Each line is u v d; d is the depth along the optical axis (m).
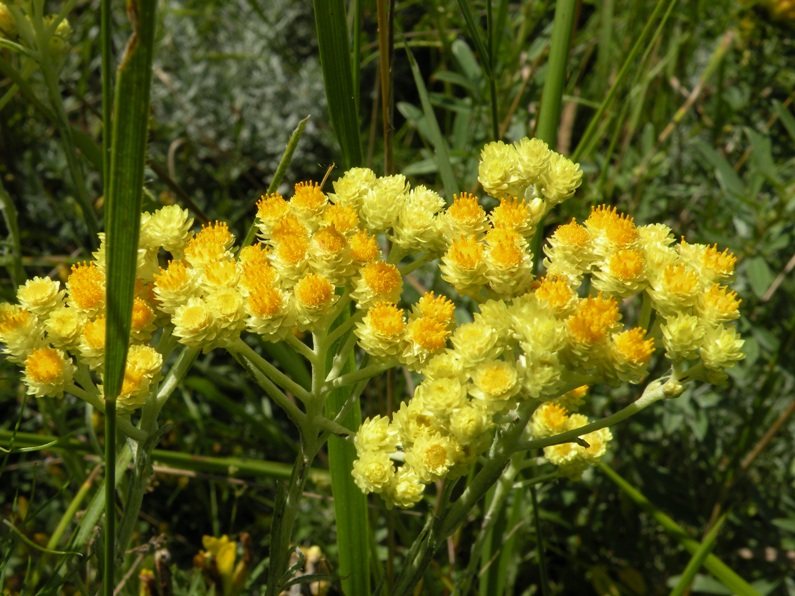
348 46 0.18
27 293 0.16
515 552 0.25
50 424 0.26
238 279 0.16
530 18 0.29
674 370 0.16
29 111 0.35
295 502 0.16
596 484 0.28
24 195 0.35
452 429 0.15
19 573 0.24
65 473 0.28
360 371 0.16
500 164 0.17
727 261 0.17
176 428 0.30
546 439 0.16
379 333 0.16
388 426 0.16
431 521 0.16
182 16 0.41
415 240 0.17
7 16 0.20
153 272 0.17
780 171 0.31
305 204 0.17
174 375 0.17
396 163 0.33
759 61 0.33
